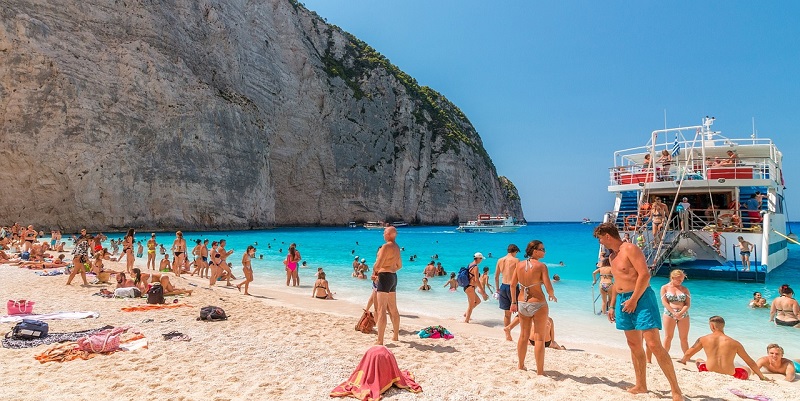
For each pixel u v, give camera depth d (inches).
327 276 796.6
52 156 1657.2
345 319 391.2
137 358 247.8
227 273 650.2
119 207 1792.6
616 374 245.3
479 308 493.7
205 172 2096.5
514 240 1921.8
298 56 3034.0
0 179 1596.9
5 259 788.0
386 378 204.7
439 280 738.2
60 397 185.8
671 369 191.9
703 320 430.6
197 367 234.2
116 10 1943.9
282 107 2832.2
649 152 928.3
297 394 197.5
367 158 3257.9
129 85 1884.8
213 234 1968.5
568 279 732.0
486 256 1211.9
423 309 490.9
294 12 3253.0
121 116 1838.1
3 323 323.3
